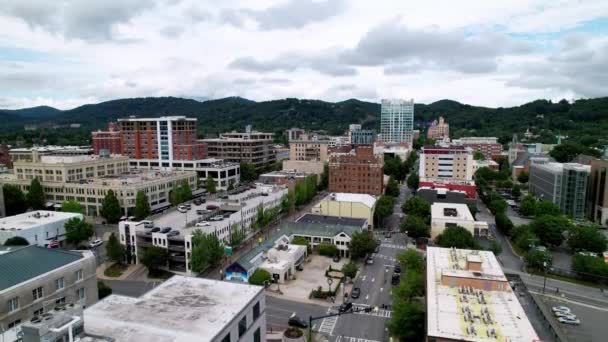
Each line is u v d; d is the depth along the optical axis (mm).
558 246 149125
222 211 158125
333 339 83062
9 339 42750
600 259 117375
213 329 44125
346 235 138500
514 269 124625
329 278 110938
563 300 103312
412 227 150125
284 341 79375
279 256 120875
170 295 53750
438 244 133125
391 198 194125
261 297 55969
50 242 133250
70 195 186000
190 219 141875
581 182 187875
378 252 141250
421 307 78750
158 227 129125
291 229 147625
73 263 69375
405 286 88688
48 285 64000
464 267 84688
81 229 135875
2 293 56531
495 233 164125
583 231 138500
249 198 178375
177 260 119062
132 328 44219
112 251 118188
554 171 199875
